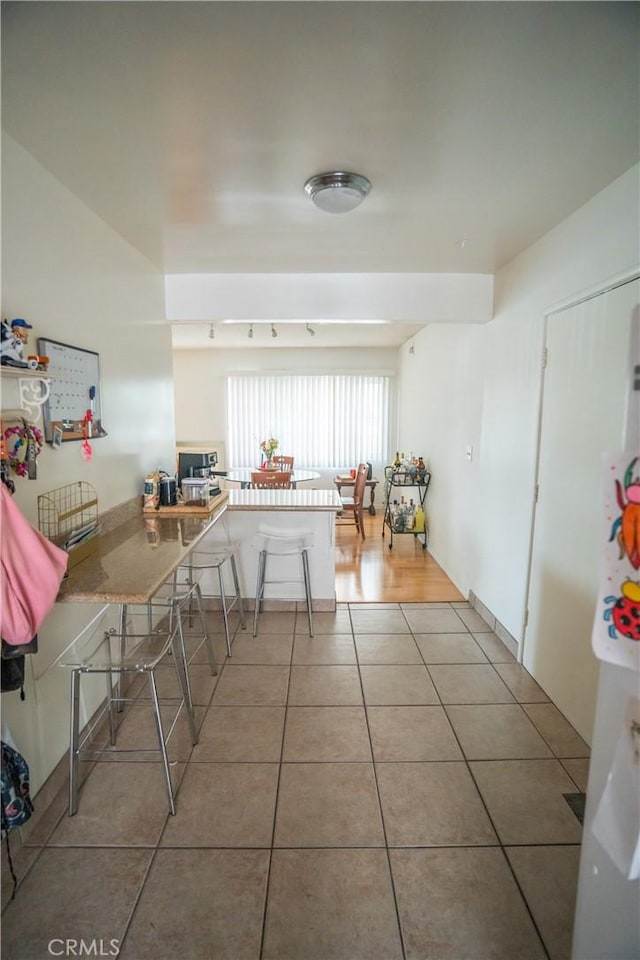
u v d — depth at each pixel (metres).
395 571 4.36
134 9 1.03
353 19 1.08
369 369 6.74
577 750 2.02
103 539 2.14
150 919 1.35
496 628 3.05
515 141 1.58
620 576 0.88
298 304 3.09
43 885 1.44
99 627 2.14
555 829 1.64
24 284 1.62
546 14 1.07
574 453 2.13
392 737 2.09
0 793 1.28
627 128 1.51
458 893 1.42
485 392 3.22
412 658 2.77
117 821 1.66
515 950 1.28
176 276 3.08
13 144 1.55
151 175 1.79
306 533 3.03
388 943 1.29
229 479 5.65
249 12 1.05
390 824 1.65
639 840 0.86
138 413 2.69
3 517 1.20
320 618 3.32
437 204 2.05
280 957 1.26
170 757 1.97
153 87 1.30
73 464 1.96
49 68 1.22
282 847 1.57
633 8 1.05
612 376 1.86
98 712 2.14
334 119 1.46
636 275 1.73
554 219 2.20
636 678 0.88
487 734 2.11
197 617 3.32
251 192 1.94
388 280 3.08
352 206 1.90
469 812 1.71
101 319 2.21
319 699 2.37
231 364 6.75
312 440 6.86
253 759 1.96
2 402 1.48
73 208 1.94
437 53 1.18
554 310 2.29
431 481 4.83
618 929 0.96
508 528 2.85
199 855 1.54
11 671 1.32
